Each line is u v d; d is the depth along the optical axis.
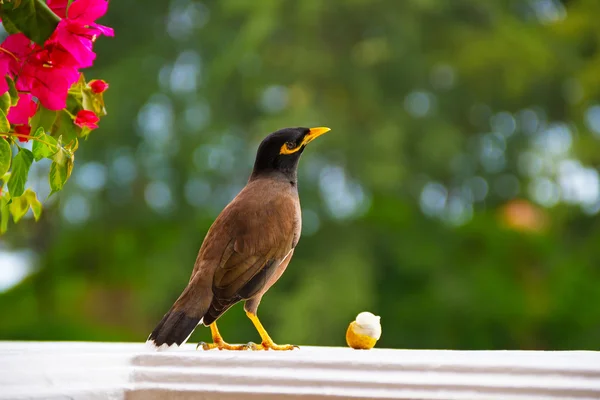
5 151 3.34
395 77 17.39
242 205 4.67
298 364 3.27
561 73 17.83
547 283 17.16
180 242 17.45
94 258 18.05
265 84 16.88
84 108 3.67
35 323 17.11
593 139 17.14
